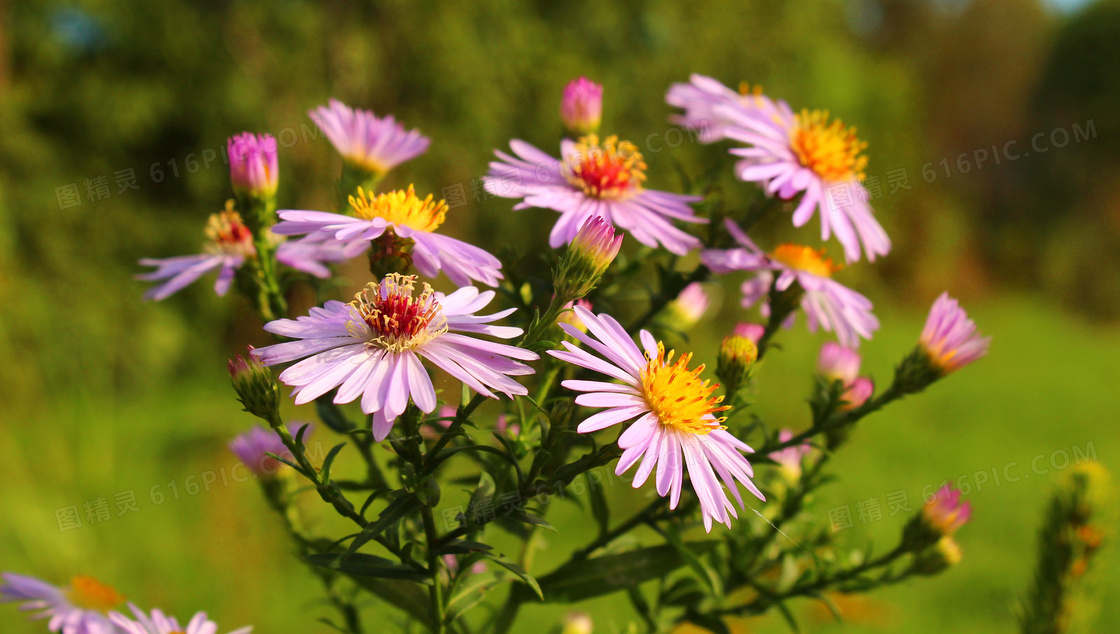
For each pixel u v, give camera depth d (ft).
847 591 6.29
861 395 6.47
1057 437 35.06
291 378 3.91
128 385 30.60
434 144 32.42
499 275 4.80
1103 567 7.95
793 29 40.45
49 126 32.17
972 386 41.09
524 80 34.94
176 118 33.91
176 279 5.93
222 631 15.60
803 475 6.14
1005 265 72.84
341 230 4.60
